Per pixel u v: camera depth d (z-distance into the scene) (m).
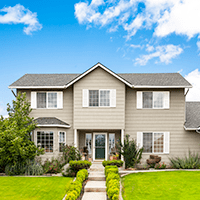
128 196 10.95
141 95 18.45
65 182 13.31
